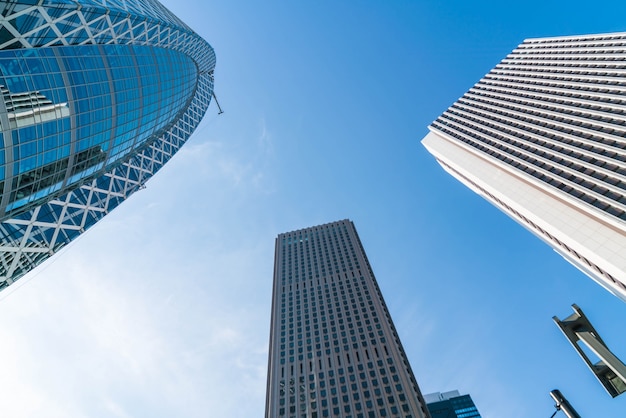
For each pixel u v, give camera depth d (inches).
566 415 366.3
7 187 1476.4
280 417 3090.6
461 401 5610.2
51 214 2116.1
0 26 1428.4
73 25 1855.3
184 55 3698.3
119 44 2390.5
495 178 3253.0
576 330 351.6
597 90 3191.4
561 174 2645.2
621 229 2103.8
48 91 1611.7
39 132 1550.2
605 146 2524.6
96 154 2121.1
